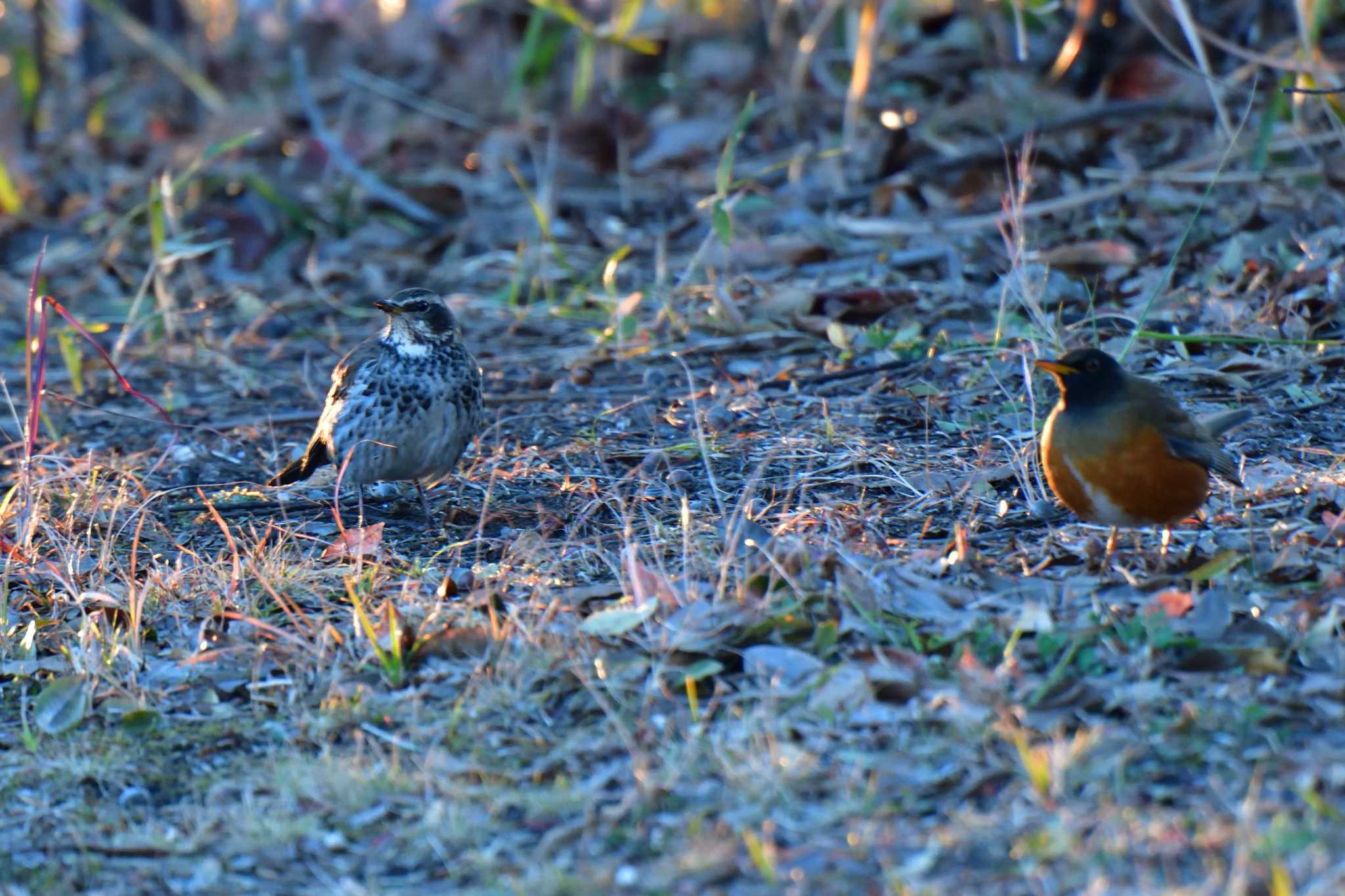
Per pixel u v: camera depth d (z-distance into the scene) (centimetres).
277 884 688
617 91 2291
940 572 908
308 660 880
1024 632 826
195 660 891
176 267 1947
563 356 1554
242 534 1114
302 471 1195
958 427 1227
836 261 1688
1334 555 894
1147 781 685
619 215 1967
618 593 922
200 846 725
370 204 2073
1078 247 1528
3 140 2561
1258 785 666
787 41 2431
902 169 1894
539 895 646
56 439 1403
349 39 2966
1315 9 1628
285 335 1750
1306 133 1709
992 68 2112
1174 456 863
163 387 1595
